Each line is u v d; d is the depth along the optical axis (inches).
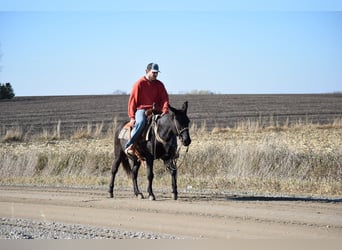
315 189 611.5
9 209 513.0
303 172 697.6
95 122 2055.9
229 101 3243.1
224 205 498.9
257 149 737.0
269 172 705.6
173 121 522.3
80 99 3846.0
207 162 752.3
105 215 468.8
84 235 389.7
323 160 711.1
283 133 1256.8
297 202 515.5
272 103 2999.5
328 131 1298.0
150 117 546.3
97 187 674.2
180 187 658.8
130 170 589.3
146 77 555.5
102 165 823.7
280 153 729.6
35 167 840.3
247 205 497.7
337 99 3275.1
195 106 2856.8
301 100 3213.6
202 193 595.5
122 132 576.1
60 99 3870.6
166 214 464.1
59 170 831.1
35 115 2481.5
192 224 419.2
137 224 427.8
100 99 3838.6
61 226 425.1
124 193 610.2
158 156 545.0
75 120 2171.5
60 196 587.2
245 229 397.1
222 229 399.2
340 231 387.9
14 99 3880.4
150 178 546.9
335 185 621.0
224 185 653.9
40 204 538.3
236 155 741.9
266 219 430.6
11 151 994.7
